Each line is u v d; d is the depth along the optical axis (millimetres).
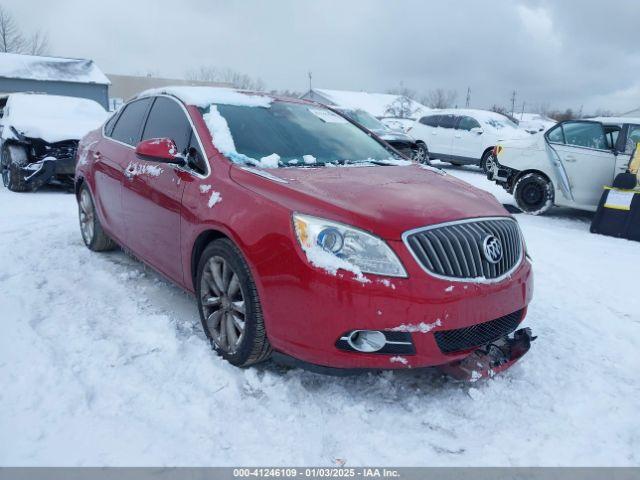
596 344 3342
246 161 2984
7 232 5273
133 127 4055
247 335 2600
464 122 13469
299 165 3174
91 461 2023
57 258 4500
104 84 30406
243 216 2574
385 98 51625
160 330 3125
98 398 2428
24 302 3455
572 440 2346
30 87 28375
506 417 2494
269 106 3732
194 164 3105
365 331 2305
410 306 2254
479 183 11422
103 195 4234
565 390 2758
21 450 2051
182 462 2057
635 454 2277
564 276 4797
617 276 4883
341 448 2213
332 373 2408
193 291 3111
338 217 2367
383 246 2289
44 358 2721
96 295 3695
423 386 2723
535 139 7980
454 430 2377
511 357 2842
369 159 3582
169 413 2350
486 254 2486
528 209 8094
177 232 3115
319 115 3971
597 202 7281
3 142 8203
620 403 2672
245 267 2578
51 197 7793
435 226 2418
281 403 2482
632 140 6953
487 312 2457
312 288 2289
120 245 4195
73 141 7973
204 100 3477
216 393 2529
